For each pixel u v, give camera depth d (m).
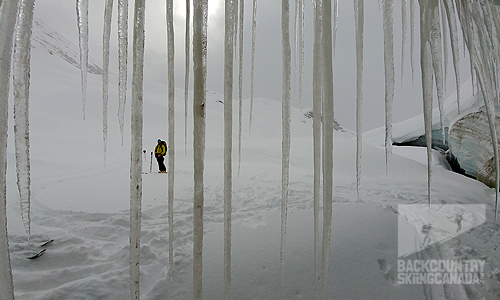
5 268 1.28
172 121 1.96
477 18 2.78
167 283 2.38
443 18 3.19
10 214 3.91
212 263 2.64
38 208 4.23
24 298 2.14
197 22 1.76
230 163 1.81
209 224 3.53
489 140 8.41
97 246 3.00
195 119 1.73
